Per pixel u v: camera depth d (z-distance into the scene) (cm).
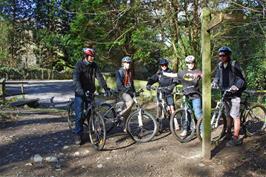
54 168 571
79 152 629
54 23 2714
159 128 719
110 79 1912
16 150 661
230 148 622
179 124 702
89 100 663
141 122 677
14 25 3133
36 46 3061
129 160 588
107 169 560
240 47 1373
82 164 581
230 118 650
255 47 1350
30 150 654
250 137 674
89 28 1634
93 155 614
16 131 809
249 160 573
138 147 643
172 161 577
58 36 2614
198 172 539
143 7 1348
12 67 3762
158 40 1409
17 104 1345
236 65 619
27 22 3036
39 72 4078
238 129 630
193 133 667
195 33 1287
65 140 705
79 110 655
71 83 3256
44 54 2950
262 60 1379
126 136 704
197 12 1242
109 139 688
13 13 3095
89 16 1594
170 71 719
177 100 943
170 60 1436
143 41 1399
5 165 590
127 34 1541
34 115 1085
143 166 565
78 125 660
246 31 1210
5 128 848
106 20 1498
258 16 1059
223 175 529
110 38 1585
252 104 736
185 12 1275
